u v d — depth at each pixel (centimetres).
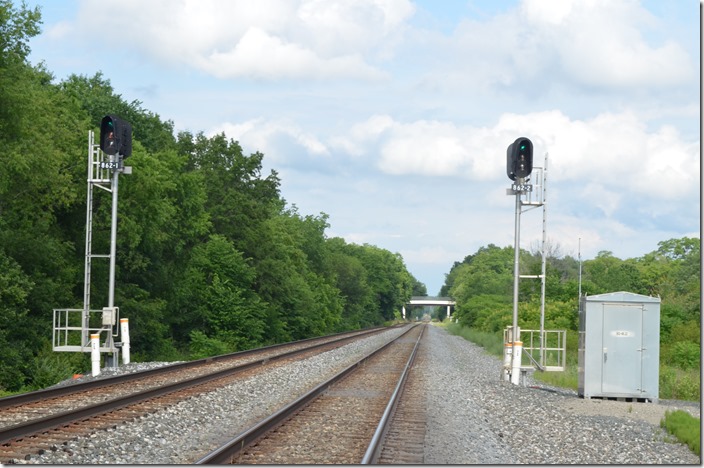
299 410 1731
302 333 7894
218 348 5050
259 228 6931
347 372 2761
